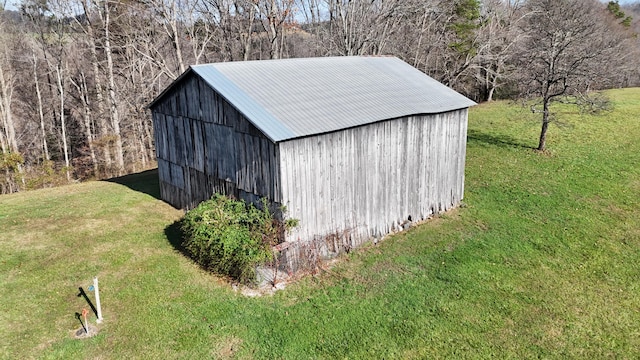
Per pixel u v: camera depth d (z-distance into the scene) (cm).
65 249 1305
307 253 1184
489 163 2152
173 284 1107
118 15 2923
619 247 1331
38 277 1145
